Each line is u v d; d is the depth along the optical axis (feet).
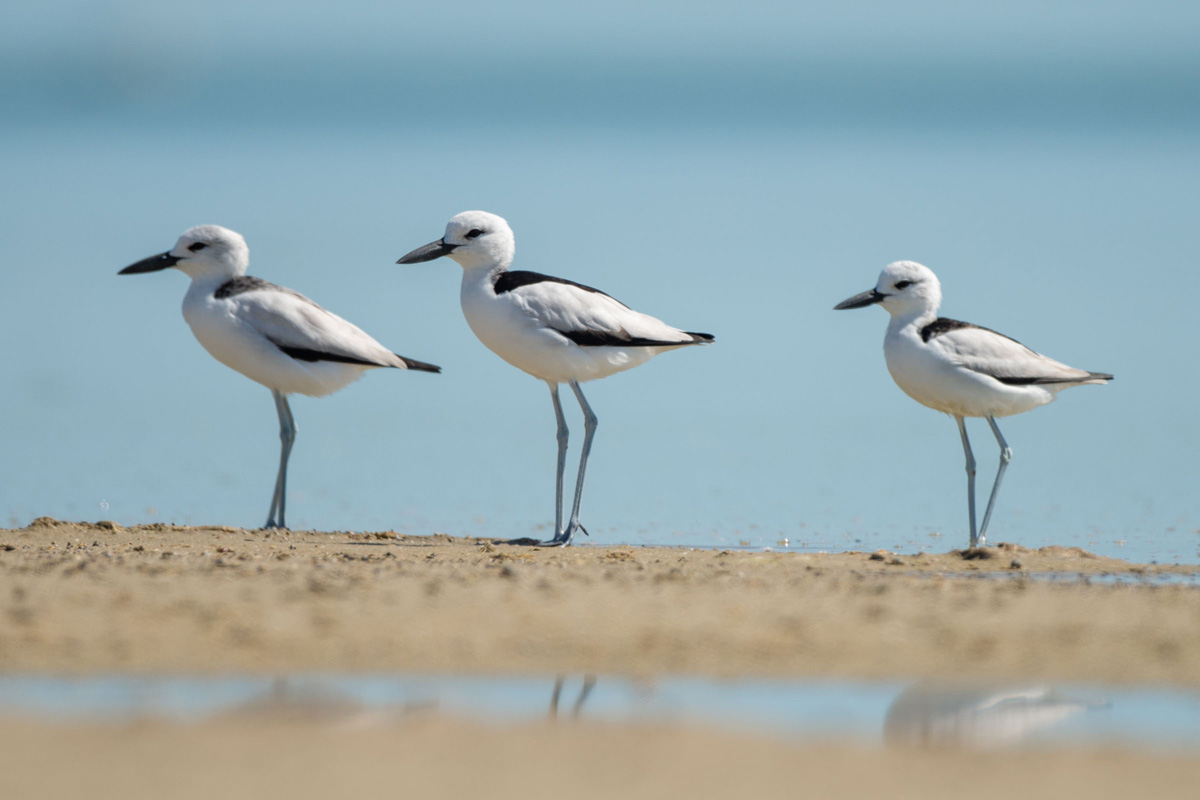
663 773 27.89
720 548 55.62
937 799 26.68
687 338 57.57
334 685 33.58
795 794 26.94
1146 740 30.22
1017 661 35.58
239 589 41.14
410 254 57.67
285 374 58.13
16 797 26.35
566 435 57.52
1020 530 59.41
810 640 37.09
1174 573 47.29
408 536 55.31
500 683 33.88
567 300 56.44
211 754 28.76
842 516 62.90
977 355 54.70
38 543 50.49
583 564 46.70
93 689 32.99
